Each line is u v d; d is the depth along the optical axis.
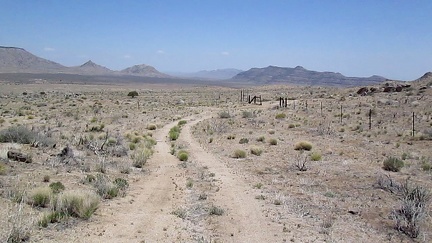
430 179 20.92
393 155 29.17
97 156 25.72
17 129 28.45
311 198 17.34
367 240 12.33
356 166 24.92
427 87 85.00
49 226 11.70
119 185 17.86
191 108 86.62
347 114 58.91
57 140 31.77
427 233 13.02
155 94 149.88
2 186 15.34
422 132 40.09
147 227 12.59
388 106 67.06
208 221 13.69
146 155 27.17
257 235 12.41
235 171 23.83
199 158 29.08
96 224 12.45
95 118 57.44
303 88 177.38
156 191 17.97
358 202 16.62
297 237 12.33
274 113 66.12
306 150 32.25
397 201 16.59
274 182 20.56
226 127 50.38
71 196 13.32
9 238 10.05
